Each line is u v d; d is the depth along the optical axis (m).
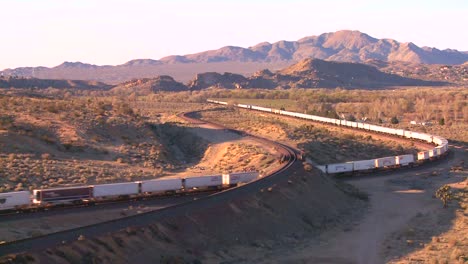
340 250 50.53
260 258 46.69
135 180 77.50
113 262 38.53
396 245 52.28
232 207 54.16
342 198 72.88
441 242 52.69
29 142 89.69
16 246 37.25
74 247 38.03
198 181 69.12
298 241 53.06
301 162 85.62
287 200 62.34
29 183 67.50
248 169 87.06
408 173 95.31
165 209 50.69
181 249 44.31
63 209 55.75
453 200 72.56
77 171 77.31
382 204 72.25
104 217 53.25
